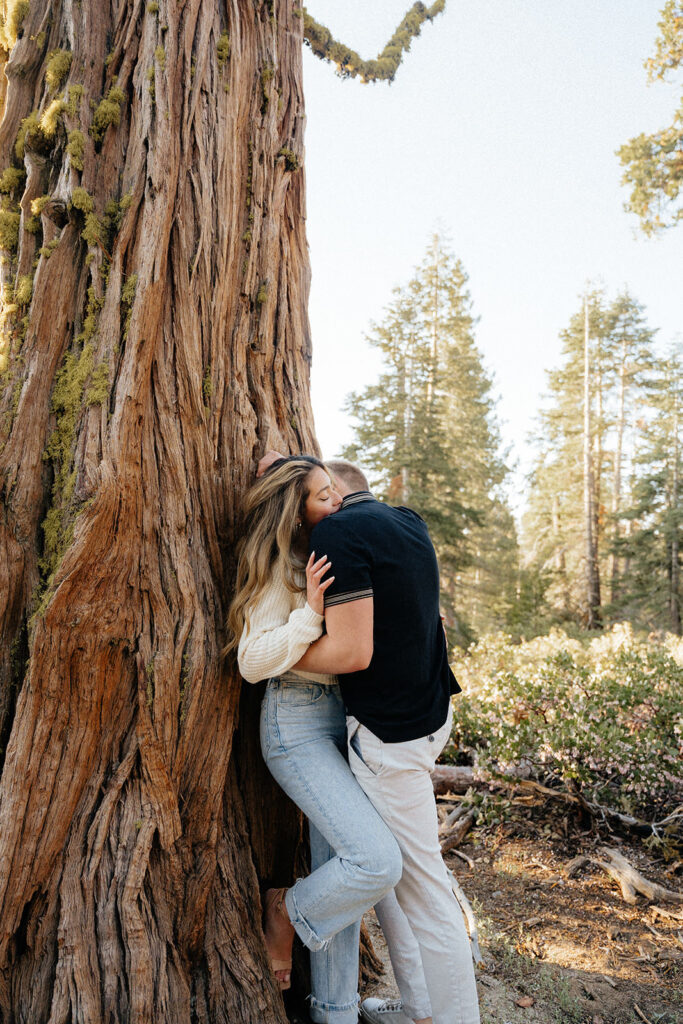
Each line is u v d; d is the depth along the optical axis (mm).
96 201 1950
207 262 2092
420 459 19719
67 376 1896
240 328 2350
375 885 1825
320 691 2035
